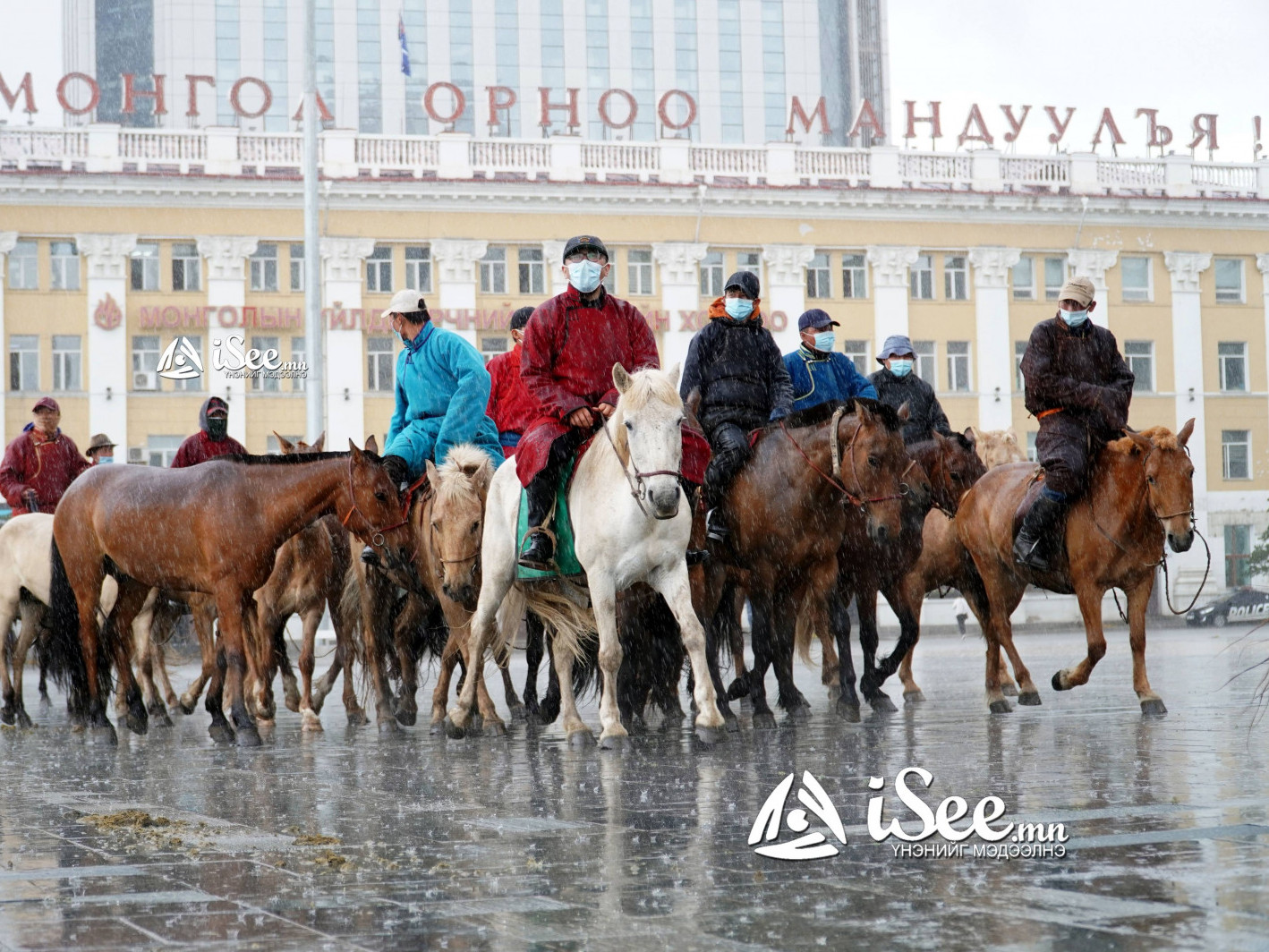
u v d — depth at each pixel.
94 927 5.13
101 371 56.59
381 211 58.53
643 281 60.91
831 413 12.73
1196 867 5.59
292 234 57.97
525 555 11.70
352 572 14.94
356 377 58.12
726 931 4.83
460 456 13.06
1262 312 66.56
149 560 13.34
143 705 15.40
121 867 6.34
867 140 68.88
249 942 4.86
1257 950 4.36
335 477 13.03
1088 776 8.48
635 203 60.53
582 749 11.43
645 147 61.38
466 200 59.12
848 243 62.44
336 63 114.44
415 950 4.69
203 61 113.00
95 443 20.88
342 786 9.26
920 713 14.46
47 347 56.50
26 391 56.31
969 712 14.42
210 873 6.14
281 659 17.94
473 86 115.62
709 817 7.35
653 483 10.48
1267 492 66.06
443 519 12.65
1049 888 5.29
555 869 6.01
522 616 12.84
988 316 63.56
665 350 60.81
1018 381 63.94
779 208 61.59
